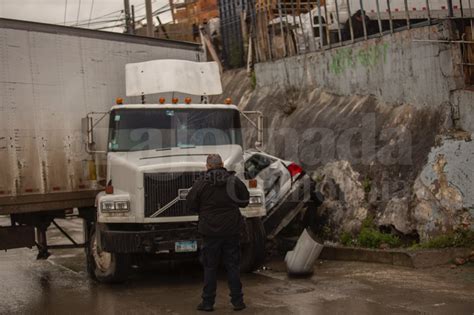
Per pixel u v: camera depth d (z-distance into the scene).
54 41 10.96
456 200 10.51
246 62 21.23
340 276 9.91
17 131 10.44
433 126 11.67
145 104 11.03
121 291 9.73
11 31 10.46
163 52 12.50
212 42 23.56
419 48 12.31
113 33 11.74
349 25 15.70
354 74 14.69
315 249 9.98
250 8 20.59
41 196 10.64
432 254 9.98
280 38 18.95
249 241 10.27
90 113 10.69
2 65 10.33
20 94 10.50
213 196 8.05
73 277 11.41
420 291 8.44
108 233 9.70
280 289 9.21
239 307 8.01
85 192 11.12
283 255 12.35
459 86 11.42
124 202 9.78
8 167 10.32
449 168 10.70
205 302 8.09
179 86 11.23
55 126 10.87
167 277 10.83
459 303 7.68
